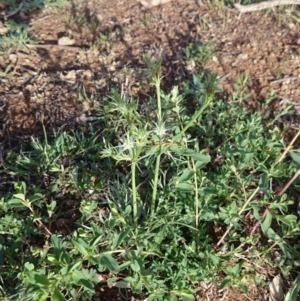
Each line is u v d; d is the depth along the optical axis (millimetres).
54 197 2619
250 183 2625
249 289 2395
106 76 3268
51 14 3641
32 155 2828
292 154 2082
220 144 2865
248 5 3762
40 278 1615
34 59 3318
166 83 3277
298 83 3314
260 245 2535
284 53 3498
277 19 3719
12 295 2061
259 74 3365
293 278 2449
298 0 3742
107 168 2709
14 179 2701
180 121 2482
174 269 2248
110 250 1884
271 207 2066
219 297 2354
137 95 3172
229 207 2154
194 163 2281
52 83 3193
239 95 3197
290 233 2213
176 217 2346
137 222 2211
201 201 2322
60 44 3438
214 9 3789
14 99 3088
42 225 2281
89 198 2582
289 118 3127
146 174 2660
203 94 2963
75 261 1780
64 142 2801
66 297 2232
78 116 3041
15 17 3572
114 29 3604
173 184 2367
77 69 3297
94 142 2848
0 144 2879
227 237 2457
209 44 3469
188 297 2057
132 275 2162
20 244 2258
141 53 3438
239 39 3592
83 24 3594
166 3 3812
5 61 3277
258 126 2848
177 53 3457
